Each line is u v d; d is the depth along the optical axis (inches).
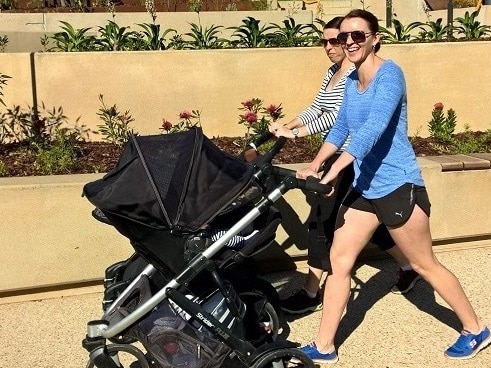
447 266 218.1
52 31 404.5
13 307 194.5
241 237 147.0
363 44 145.8
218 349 141.2
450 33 339.0
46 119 260.5
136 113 267.0
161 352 141.5
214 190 139.6
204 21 411.2
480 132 289.3
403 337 175.9
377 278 212.1
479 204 221.9
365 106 147.9
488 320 183.2
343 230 156.8
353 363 163.8
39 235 191.5
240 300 145.5
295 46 294.8
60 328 182.2
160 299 139.0
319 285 187.5
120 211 134.5
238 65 271.4
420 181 152.0
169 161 141.9
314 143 245.8
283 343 140.7
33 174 218.8
